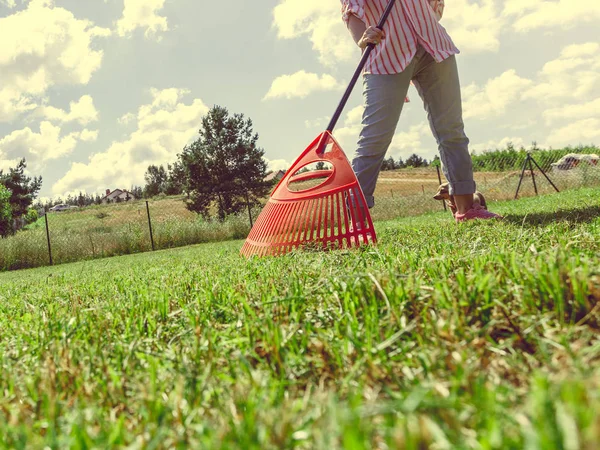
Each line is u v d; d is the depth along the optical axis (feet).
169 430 2.36
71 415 2.66
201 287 6.57
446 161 13.17
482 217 12.83
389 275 4.76
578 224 8.44
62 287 10.55
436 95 12.97
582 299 3.41
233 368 3.36
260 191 92.79
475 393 2.26
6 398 3.26
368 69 12.21
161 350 4.22
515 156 81.92
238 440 2.02
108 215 128.77
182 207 130.41
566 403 1.68
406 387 2.65
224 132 89.71
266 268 7.75
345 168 10.73
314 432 1.94
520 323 3.45
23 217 118.01
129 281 9.39
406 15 12.14
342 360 3.27
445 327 3.30
